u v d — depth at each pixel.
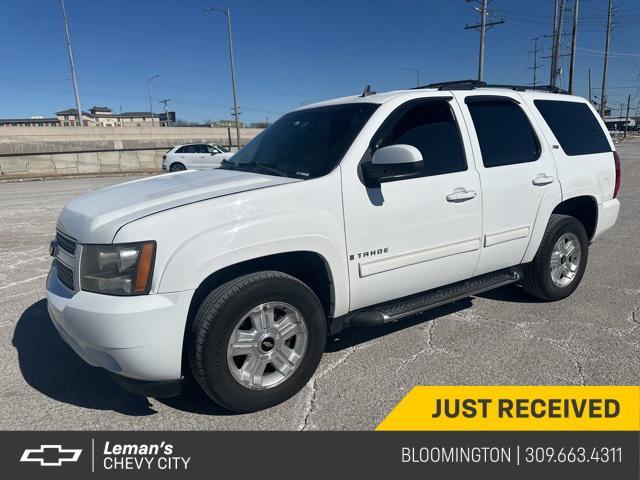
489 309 4.70
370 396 3.26
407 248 3.54
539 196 4.32
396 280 3.55
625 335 4.06
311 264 3.29
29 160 27.33
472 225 3.88
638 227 8.39
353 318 3.52
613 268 5.96
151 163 32.12
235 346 2.95
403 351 3.87
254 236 2.89
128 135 37.84
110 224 2.79
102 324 2.66
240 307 2.87
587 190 4.75
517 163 4.18
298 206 3.07
